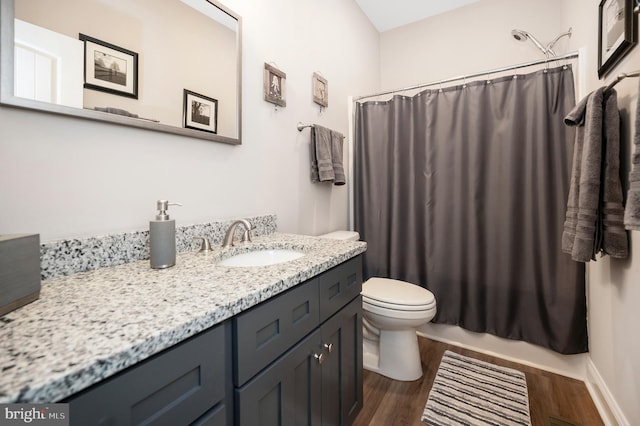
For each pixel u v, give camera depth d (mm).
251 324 646
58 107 734
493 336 1768
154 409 455
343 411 1066
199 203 1127
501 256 1701
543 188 1577
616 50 1076
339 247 1121
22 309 531
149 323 479
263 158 1428
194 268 820
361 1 2312
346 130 2197
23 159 702
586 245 1131
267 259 1198
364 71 2455
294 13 1628
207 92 1120
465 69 2375
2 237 525
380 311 1501
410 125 1962
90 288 650
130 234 882
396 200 1994
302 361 825
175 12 1011
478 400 1382
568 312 1523
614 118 1100
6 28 661
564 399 1386
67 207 775
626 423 1065
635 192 838
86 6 790
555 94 1556
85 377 361
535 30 2119
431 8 2400
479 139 1736
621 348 1120
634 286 1027
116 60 853
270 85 1438
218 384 573
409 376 1535
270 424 712
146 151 953
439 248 1867
